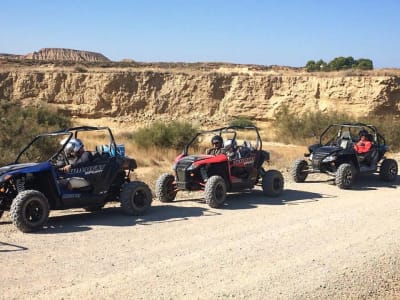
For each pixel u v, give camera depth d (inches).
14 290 239.9
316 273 276.1
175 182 465.1
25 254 293.9
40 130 711.7
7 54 5472.4
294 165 595.2
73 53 7037.4
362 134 631.8
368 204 462.9
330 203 466.0
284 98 2336.4
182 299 235.5
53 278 256.2
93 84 2461.9
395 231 365.4
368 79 2185.0
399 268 294.2
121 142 1019.3
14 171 353.7
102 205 404.2
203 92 2453.2
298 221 389.4
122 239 329.4
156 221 383.2
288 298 243.0
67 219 388.8
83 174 381.7
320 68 3277.6
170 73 2524.6
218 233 349.1
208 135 1295.5
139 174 624.4
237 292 246.1
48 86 2468.0
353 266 289.9
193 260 290.0
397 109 2160.4
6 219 390.9
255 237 340.5
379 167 638.5
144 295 238.5
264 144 1238.3
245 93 2409.0
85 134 1210.0
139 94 2465.6
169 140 957.8
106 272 266.8
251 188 500.4
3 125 675.4
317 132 1285.7
